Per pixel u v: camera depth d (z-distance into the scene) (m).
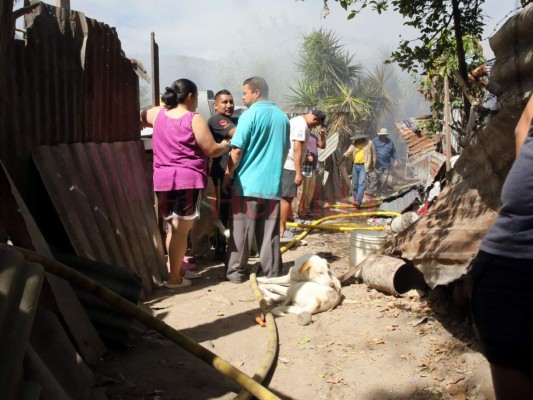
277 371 3.95
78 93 4.94
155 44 6.95
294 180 8.43
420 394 3.53
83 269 4.05
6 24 3.57
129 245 5.49
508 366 1.97
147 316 3.55
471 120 5.75
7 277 2.45
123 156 5.74
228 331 4.69
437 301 5.00
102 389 3.32
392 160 17.58
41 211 4.58
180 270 6.04
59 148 4.62
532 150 1.97
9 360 2.35
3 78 4.02
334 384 3.74
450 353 4.03
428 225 4.73
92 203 4.93
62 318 3.65
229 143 6.10
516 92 3.63
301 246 8.30
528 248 1.94
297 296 5.12
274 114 5.93
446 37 7.30
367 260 5.68
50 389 2.61
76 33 4.88
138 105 6.30
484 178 4.12
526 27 3.35
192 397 3.48
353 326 4.70
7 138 4.13
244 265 6.21
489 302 2.01
